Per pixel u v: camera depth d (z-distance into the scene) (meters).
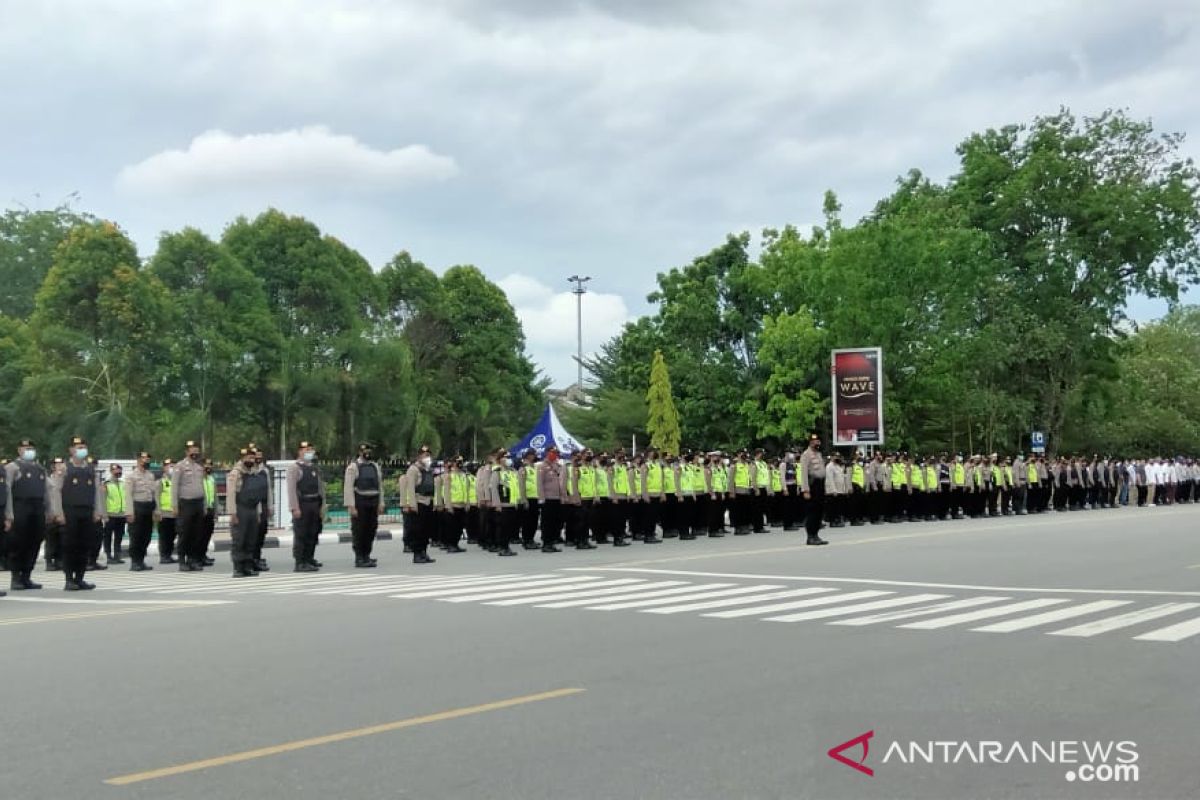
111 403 46.72
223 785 6.11
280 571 20.61
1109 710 7.78
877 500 33.69
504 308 70.94
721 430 54.50
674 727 7.30
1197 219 54.59
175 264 50.97
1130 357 70.56
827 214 49.06
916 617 12.43
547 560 21.38
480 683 8.75
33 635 11.62
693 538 27.64
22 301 69.00
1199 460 57.94
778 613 12.81
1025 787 6.09
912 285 47.22
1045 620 12.15
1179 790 6.04
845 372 40.03
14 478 17.33
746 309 54.53
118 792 6.01
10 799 5.90
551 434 37.69
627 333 64.62
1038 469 42.00
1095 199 54.03
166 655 10.19
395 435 54.59
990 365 50.72
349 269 58.88
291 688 8.62
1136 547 22.64
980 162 56.69
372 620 12.39
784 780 6.15
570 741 6.97
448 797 5.85
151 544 29.80
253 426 54.72
